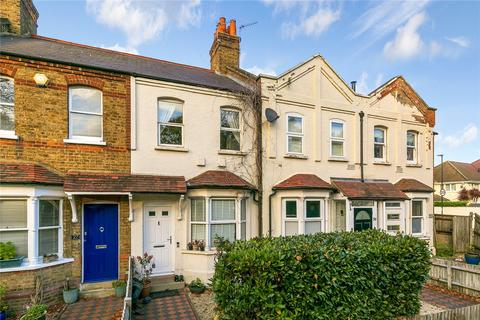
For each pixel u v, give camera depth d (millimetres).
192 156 10500
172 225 10094
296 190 11297
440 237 15742
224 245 6555
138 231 9500
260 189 11281
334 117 13227
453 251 14805
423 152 15430
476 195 39781
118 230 9320
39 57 8484
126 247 9297
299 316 5602
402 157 14758
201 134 10711
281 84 12117
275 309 5367
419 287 7059
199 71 13703
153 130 9984
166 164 10078
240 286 5457
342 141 13406
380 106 14391
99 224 9125
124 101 9625
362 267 6254
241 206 10789
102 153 9227
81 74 9078
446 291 9266
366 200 12602
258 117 11531
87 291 8383
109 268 9125
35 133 8406
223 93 11148
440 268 9734
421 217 14648
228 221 10328
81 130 9156
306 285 5680
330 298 5914
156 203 9914
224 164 10953
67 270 8422
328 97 13203
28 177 7578
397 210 13523
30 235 7652
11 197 7570
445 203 31031
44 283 7730
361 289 6242
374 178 13906
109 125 9367
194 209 10250
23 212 7758
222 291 5605
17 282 7352
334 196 12359
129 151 9609
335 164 13047
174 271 9875
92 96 9336
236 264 5461
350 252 6168
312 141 12641
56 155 8625
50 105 8641
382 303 6504
